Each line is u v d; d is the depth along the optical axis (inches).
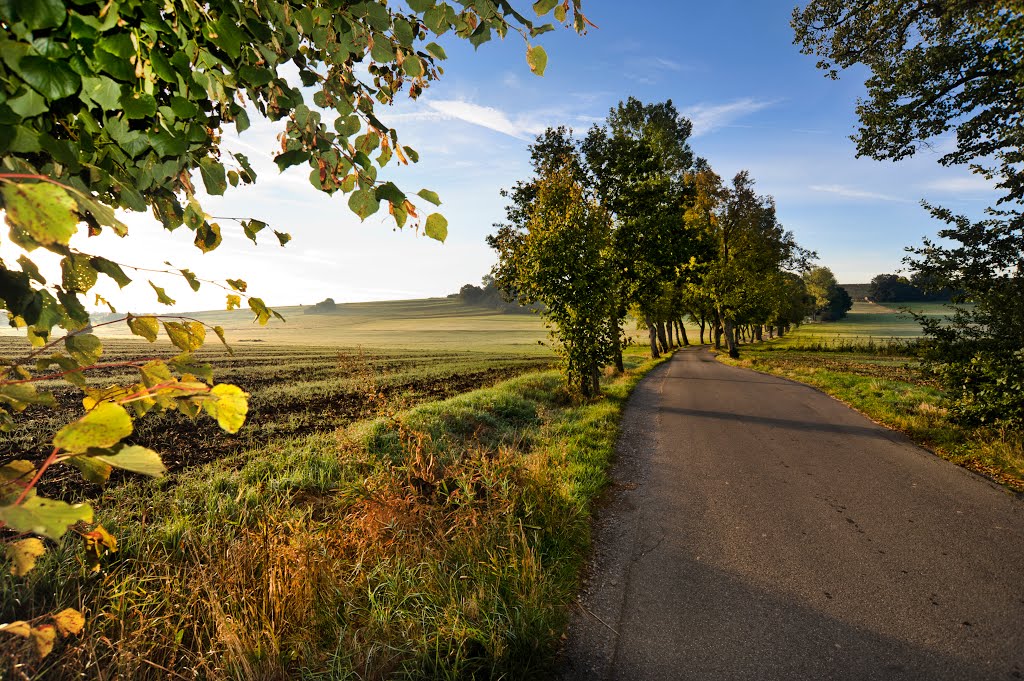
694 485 279.0
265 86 60.1
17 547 43.8
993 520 226.4
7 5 32.1
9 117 34.7
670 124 1097.4
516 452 253.4
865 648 138.6
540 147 949.2
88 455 32.9
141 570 142.9
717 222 1409.9
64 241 28.8
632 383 778.8
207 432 400.2
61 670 101.2
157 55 40.6
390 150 65.7
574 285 559.2
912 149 445.4
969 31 387.2
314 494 235.6
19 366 45.8
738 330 2588.6
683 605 159.0
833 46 492.1
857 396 576.7
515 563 153.3
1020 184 306.2
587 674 126.4
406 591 138.2
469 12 64.5
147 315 49.3
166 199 56.1
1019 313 300.8
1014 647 138.9
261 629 118.3
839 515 233.8
